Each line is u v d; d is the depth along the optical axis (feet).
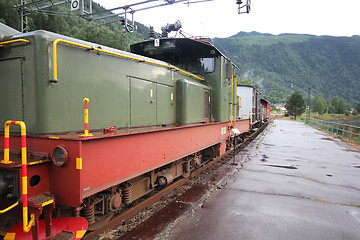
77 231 7.99
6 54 9.07
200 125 17.29
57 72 8.71
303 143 41.88
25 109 8.69
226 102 24.08
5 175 7.36
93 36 96.63
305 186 17.34
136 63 12.78
